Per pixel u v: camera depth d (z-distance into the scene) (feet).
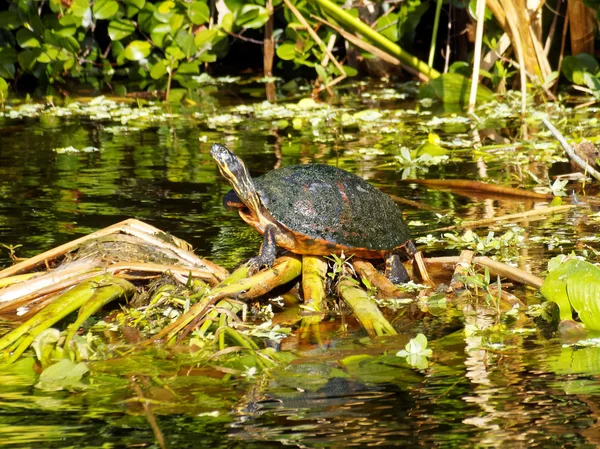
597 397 10.33
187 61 41.86
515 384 10.84
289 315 14.56
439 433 9.50
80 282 15.06
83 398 10.77
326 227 15.29
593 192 22.30
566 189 22.59
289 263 15.53
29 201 21.90
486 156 26.86
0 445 9.44
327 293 15.66
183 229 19.34
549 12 39.83
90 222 19.86
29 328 13.05
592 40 37.22
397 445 9.25
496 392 10.61
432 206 21.47
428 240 18.30
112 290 14.32
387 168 25.54
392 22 39.50
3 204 21.59
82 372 11.66
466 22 41.47
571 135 28.30
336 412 10.15
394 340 12.91
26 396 10.89
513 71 38.42
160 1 43.24
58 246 17.33
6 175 24.98
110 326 13.96
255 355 12.19
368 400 10.48
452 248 17.85
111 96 40.70
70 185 23.67
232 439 9.49
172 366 11.88
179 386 11.09
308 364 11.85
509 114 33.04
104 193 22.74
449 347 12.44
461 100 36.47
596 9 35.37
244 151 27.86
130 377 11.49
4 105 38.29
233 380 11.28
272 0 41.86
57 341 12.73
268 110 35.60
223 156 15.02
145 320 14.21
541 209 20.30
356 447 9.23
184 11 41.55
